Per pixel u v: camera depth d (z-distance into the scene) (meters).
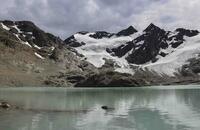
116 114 51.03
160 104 68.19
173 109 58.22
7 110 54.66
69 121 43.16
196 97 89.56
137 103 70.50
